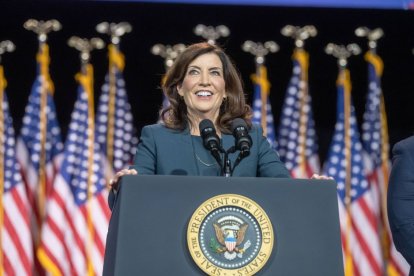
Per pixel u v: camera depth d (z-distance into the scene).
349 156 18.00
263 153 7.99
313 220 6.27
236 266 6.07
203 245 6.08
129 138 17.77
